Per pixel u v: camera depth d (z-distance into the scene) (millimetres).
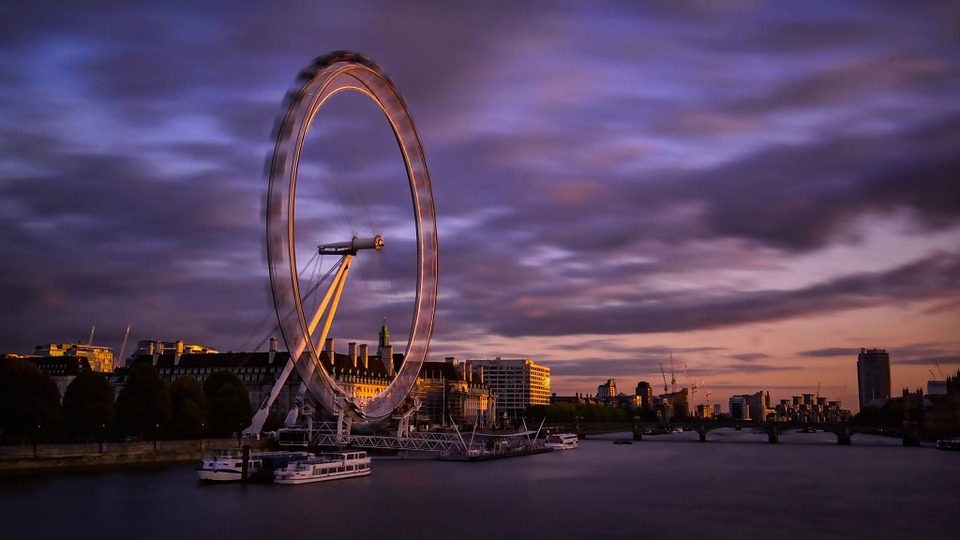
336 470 156750
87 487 130875
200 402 187500
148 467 161375
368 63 176500
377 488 141375
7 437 164750
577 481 161500
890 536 102188
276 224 154000
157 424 175000
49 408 152875
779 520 112562
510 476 170000
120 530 97500
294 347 157875
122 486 133250
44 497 119562
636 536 100125
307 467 149750
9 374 151250
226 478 142750
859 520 113188
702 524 108625
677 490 146750
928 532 104875
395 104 192125
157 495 124500
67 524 100250
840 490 148375
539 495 136125
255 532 97812
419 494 134125
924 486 156750
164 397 176500
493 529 102875
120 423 173750
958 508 124875
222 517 106875
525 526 105250
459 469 186750
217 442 187500
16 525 99438
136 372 176500
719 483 160375
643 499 132750
